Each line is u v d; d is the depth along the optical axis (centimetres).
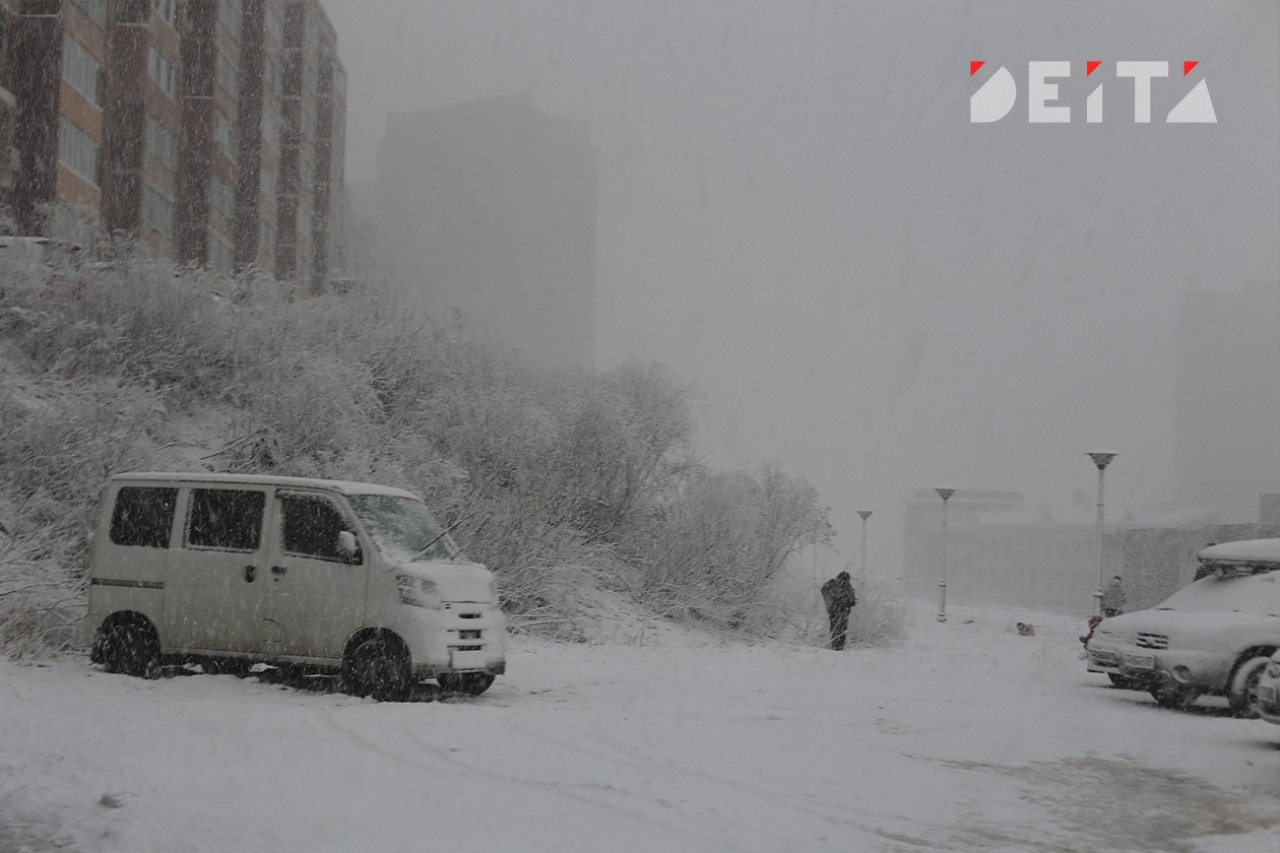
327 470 1781
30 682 1096
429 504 1788
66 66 3434
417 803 694
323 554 1173
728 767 864
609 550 2125
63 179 3419
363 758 816
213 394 2012
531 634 1784
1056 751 1027
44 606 1345
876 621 2408
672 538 2192
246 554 1192
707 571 2203
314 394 1872
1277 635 1312
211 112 4828
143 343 1975
